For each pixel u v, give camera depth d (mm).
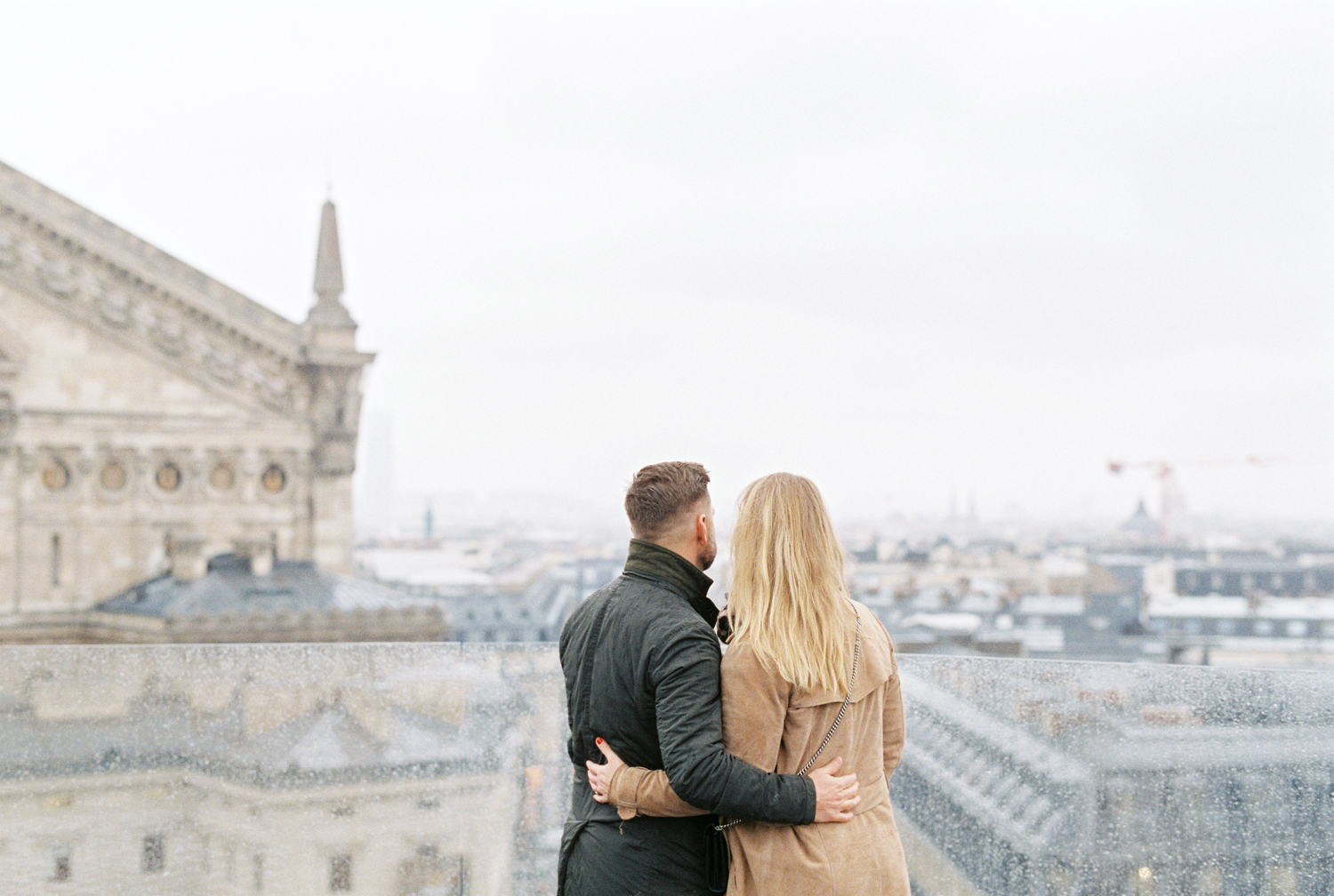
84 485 59812
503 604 124062
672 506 4516
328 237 65000
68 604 58875
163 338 61031
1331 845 5734
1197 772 6031
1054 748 6277
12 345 58312
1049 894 6203
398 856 6410
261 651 6332
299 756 6344
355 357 63031
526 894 6527
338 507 63844
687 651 4219
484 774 6520
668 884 4359
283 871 6281
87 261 59688
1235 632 152500
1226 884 5910
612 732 4414
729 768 4051
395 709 6461
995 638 96375
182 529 61219
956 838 6328
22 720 6023
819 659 4238
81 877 6055
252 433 62438
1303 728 5855
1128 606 161250
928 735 6402
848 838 4262
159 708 6223
